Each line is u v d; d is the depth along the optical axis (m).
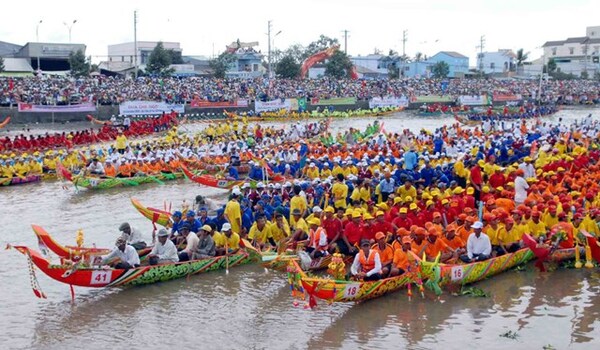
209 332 15.87
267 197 23.70
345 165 31.27
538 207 21.12
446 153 38.50
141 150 42.84
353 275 17.45
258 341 15.33
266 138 52.06
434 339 15.20
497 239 19.72
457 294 18.16
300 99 84.12
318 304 17.64
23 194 34.06
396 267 17.91
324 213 20.17
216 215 22.06
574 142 42.47
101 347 15.02
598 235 20.62
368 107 90.38
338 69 118.56
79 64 93.06
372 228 19.61
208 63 133.25
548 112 87.50
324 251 19.56
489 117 73.12
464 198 23.14
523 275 19.81
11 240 24.36
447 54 163.75
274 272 20.47
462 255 18.77
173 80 93.06
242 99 83.44
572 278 19.47
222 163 40.06
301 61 144.00
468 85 114.75
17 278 19.84
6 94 68.69
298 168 35.16
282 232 20.41
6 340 15.35
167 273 19.23
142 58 135.75
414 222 20.55
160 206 31.02
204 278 19.89
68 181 37.72
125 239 18.72
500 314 16.67
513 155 35.66
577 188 24.61
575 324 15.97
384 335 15.48
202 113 76.94
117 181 36.00
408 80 115.06
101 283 17.84
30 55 99.94
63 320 16.59
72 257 17.88
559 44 171.88
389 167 29.83
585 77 148.25
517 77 146.50
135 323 16.42
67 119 68.81
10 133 59.94
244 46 142.75
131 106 70.50
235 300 18.05
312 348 14.86
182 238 20.61
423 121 81.81
